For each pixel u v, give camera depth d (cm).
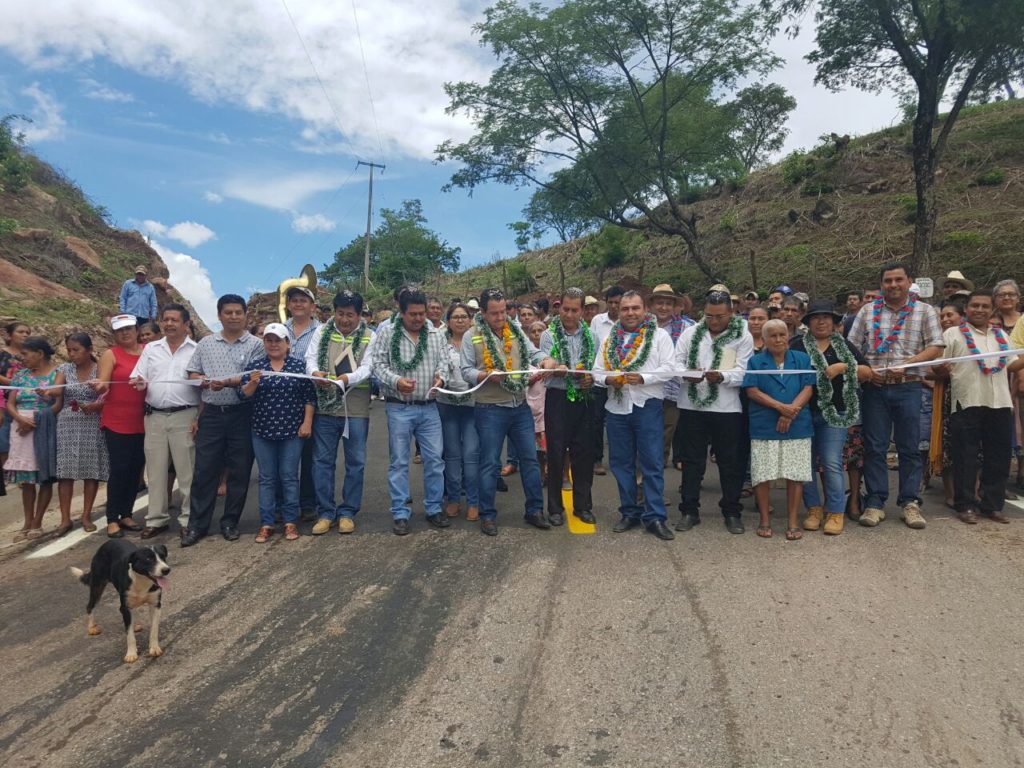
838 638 402
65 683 384
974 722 325
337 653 406
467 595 476
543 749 317
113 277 2127
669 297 739
